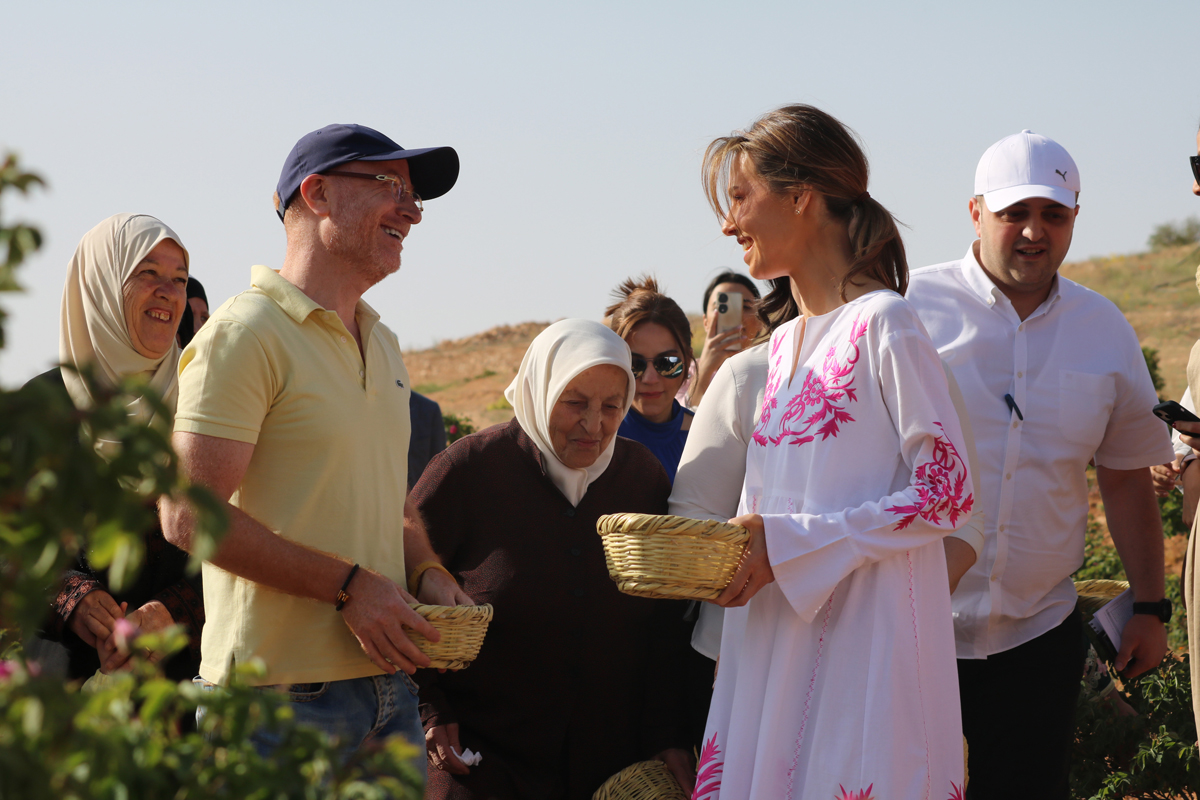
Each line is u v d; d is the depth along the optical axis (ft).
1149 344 117.80
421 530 10.73
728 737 8.82
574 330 11.23
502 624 10.90
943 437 8.33
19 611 3.44
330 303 9.37
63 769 3.55
